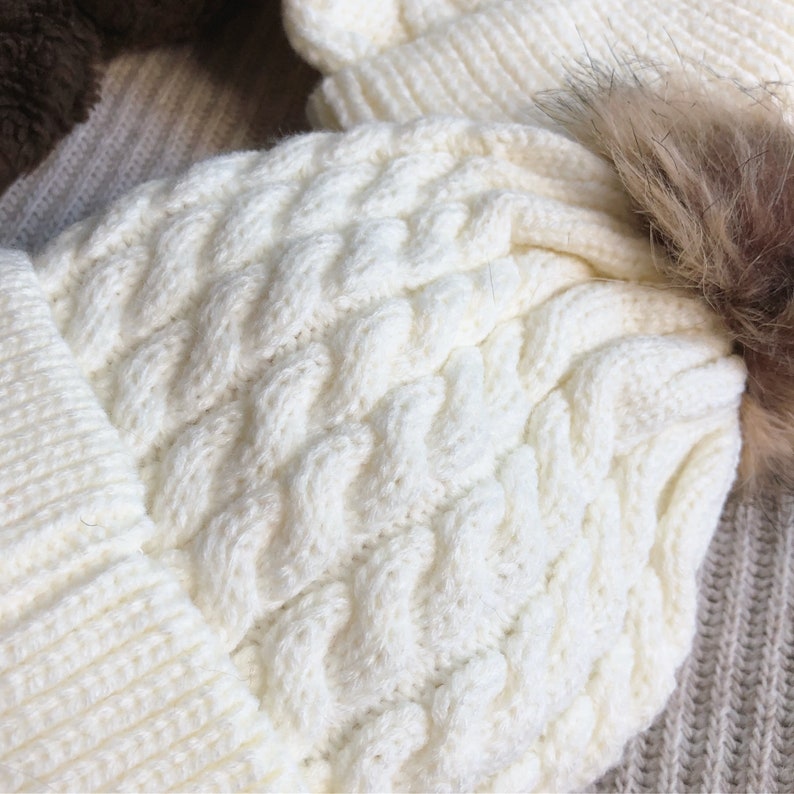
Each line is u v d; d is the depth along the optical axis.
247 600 0.37
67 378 0.39
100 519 0.37
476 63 0.47
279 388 0.38
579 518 0.39
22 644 0.36
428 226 0.41
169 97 0.50
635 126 0.43
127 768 0.35
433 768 0.37
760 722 0.43
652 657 0.40
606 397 0.40
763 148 0.43
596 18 0.47
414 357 0.39
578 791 0.41
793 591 0.44
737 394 0.42
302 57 0.49
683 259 0.42
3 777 0.35
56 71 0.44
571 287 0.42
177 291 0.40
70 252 0.40
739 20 0.47
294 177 0.42
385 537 0.38
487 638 0.38
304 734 0.36
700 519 0.41
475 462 0.39
